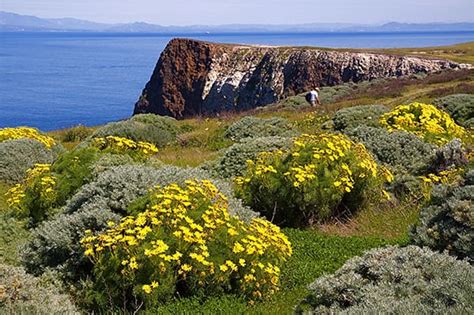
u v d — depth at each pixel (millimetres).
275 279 6375
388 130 13156
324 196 9156
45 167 9742
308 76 67125
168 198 6449
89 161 9539
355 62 65938
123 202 7168
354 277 5402
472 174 7230
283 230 9133
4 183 12758
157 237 6086
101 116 74375
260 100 69625
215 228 6422
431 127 13883
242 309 5934
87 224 6836
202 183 7277
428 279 5219
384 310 4473
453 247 6402
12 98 91812
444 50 80000
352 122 17875
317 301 5516
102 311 6031
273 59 71625
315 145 9820
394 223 9320
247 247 6273
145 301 5879
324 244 8422
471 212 6395
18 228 8727
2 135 15391
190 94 75812
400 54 68250
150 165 9930
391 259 5652
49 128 62438
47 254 6852
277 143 12023
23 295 5059
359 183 9750
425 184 9875
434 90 33188
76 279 6578
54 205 9117
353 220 9672
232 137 19531
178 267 6086
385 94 36562
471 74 40812
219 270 6109
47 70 153375
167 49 77250
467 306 4285
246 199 9484
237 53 76188
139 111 77625
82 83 120875
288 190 9234
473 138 14195
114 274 5969
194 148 19188
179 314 5691
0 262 7406
